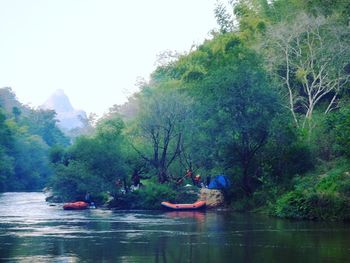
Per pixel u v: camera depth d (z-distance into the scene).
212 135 47.38
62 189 61.06
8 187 123.75
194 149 49.19
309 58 56.81
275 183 45.53
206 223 36.16
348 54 54.97
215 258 21.80
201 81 54.47
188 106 56.69
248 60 49.62
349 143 38.81
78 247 25.27
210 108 47.75
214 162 48.62
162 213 47.06
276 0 69.06
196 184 57.97
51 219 41.78
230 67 48.28
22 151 131.12
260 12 71.44
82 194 60.50
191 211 48.78
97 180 56.50
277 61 57.38
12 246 25.80
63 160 68.31
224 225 34.50
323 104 58.44
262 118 46.19
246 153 47.44
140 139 62.44
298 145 46.22
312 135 47.81
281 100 49.97
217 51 67.19
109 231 32.09
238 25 75.94
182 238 28.17
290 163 46.09
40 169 139.12
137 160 60.22
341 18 58.56
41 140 151.25
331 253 22.59
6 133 117.44
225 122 46.84
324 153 46.66
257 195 46.78
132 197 54.94
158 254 22.95
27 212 50.41
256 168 48.34
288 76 56.81
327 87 56.72
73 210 53.03
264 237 27.98
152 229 32.81
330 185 38.72
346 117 40.78
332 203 36.59
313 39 56.50
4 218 43.03
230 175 49.78
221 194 50.16
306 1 63.84
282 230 31.08
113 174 56.72
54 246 25.67
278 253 22.77
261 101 46.56
